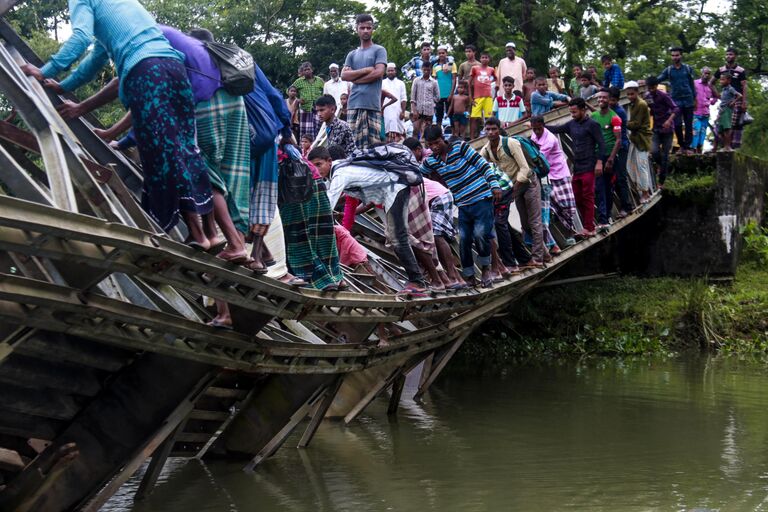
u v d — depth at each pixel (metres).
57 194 4.09
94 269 4.14
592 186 12.30
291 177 6.20
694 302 15.07
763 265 16.75
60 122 4.77
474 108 14.96
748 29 26.53
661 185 15.70
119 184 4.84
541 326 15.41
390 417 9.58
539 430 8.70
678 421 9.00
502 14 20.88
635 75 24.20
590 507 6.04
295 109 13.04
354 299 6.52
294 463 7.40
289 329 6.80
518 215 11.35
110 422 5.36
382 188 7.59
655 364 13.34
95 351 4.98
